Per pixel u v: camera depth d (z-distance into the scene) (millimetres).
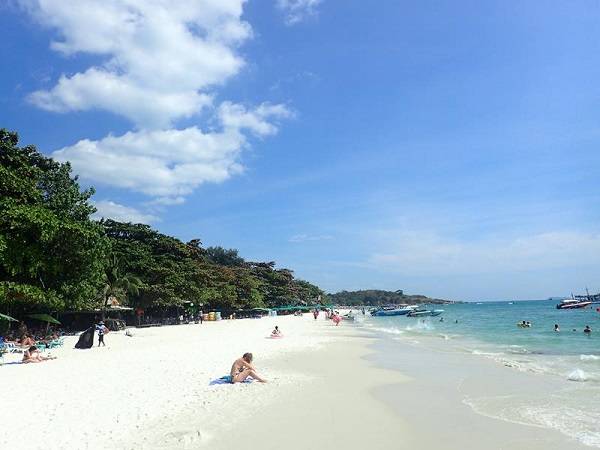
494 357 29016
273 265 157250
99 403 14336
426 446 10805
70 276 40906
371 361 26547
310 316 126500
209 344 35719
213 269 103062
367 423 12719
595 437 11438
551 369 23219
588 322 76500
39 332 41719
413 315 128625
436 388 18078
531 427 12383
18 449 10141
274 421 12711
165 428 11836
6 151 39281
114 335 46875
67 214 42062
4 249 33438
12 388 16578
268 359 26938
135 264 66875
